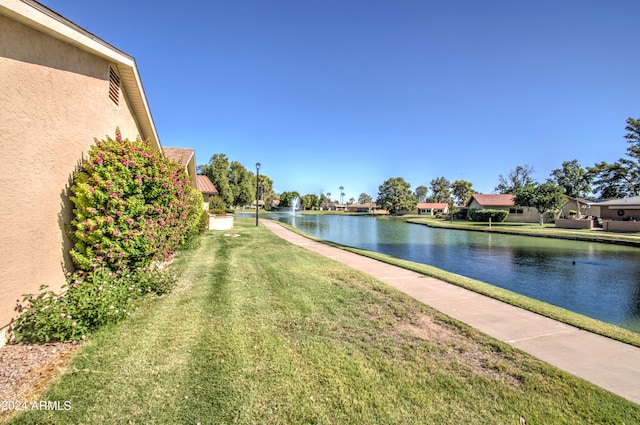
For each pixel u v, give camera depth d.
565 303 6.20
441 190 91.94
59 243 4.05
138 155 4.97
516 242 17.27
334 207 107.69
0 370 2.63
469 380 2.73
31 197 3.50
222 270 6.64
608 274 8.93
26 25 3.44
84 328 3.19
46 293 3.43
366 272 6.95
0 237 3.01
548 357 3.18
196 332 3.48
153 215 5.20
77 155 4.57
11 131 3.18
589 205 32.72
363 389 2.56
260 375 2.70
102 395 2.37
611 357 3.21
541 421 2.24
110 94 5.93
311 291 5.25
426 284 6.03
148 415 2.18
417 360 3.04
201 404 2.30
